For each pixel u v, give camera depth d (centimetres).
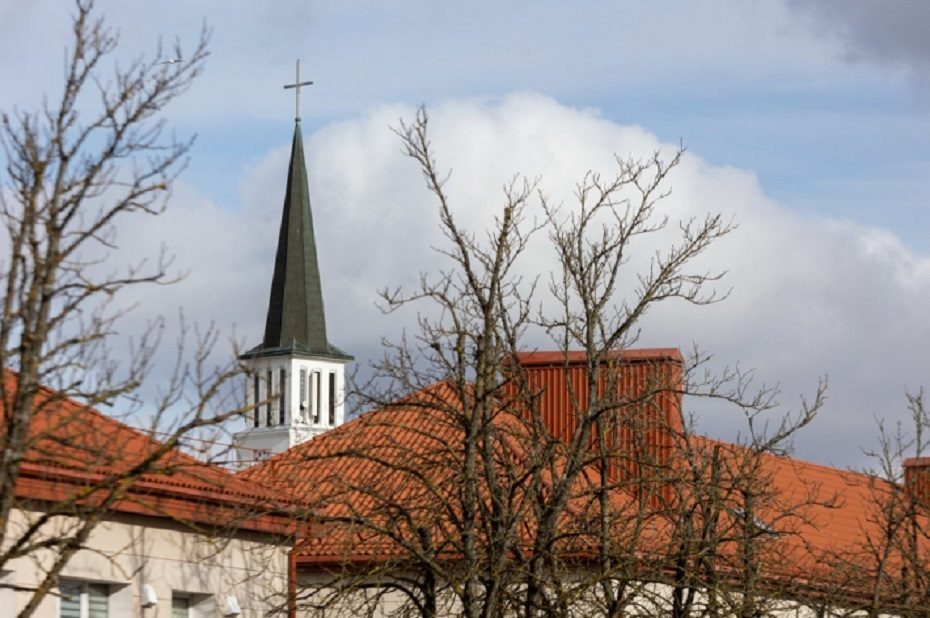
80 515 3073
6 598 3994
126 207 3073
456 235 4325
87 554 4238
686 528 4812
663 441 5869
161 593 4484
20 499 3728
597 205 4722
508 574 4259
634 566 4597
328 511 5816
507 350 4534
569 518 5109
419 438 5834
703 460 5309
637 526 4653
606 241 4706
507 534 4188
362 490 4328
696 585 4725
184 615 4659
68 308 3012
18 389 2948
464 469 4212
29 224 2981
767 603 4997
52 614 4128
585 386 7662
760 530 5016
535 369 7744
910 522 6269
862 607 5447
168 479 4453
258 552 4859
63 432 3612
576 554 4575
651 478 4678
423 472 4450
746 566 4950
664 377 5266
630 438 5838
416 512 4678
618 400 4969
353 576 4603
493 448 4500
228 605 4712
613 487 4575
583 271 4669
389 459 5544
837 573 5619
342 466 6166
